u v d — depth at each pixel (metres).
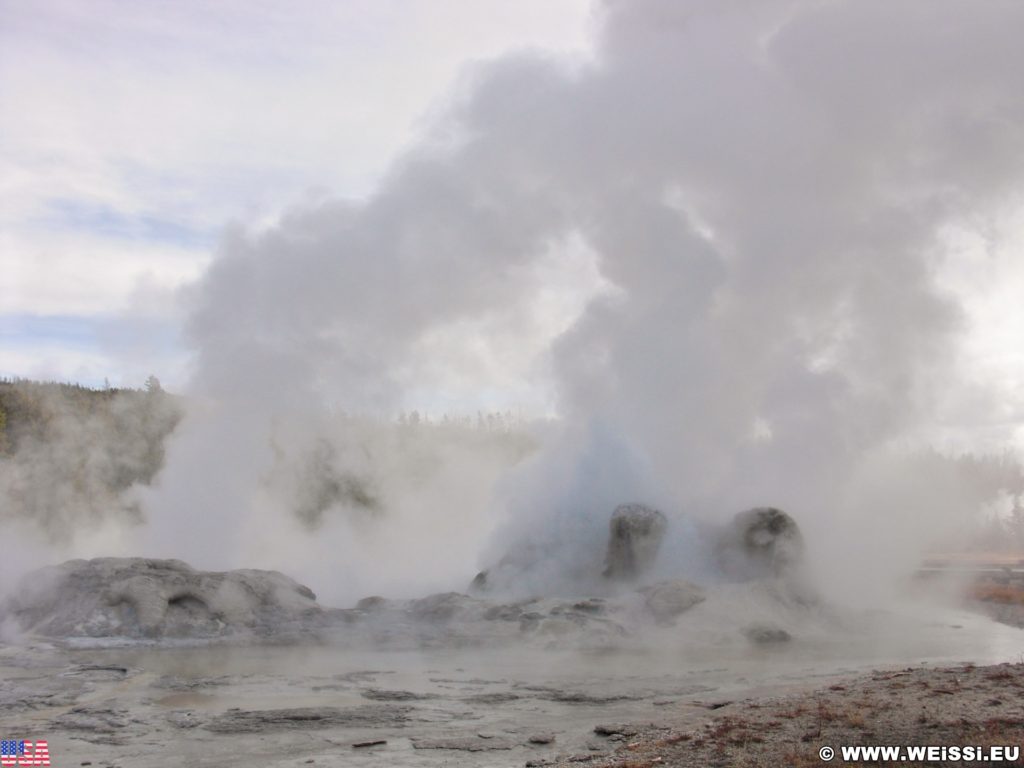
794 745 15.46
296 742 17.84
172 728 18.83
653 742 16.70
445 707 20.56
